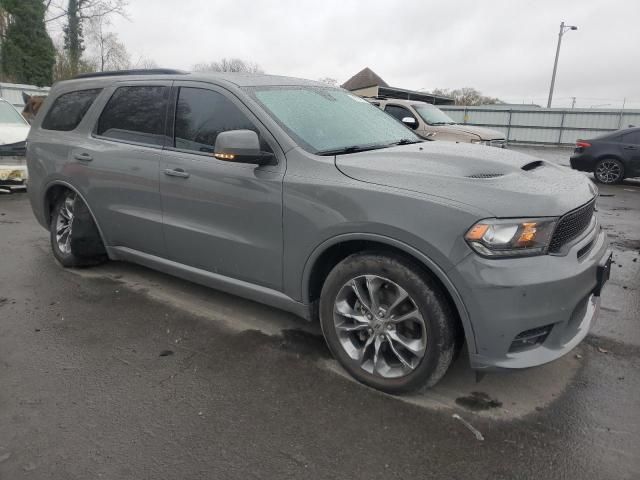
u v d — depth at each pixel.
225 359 3.28
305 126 3.33
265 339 3.55
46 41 30.23
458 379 3.06
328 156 3.07
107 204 4.25
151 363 3.22
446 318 2.62
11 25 29.41
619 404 2.83
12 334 3.59
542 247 2.47
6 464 2.33
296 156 3.08
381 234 2.67
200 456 2.40
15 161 8.59
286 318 3.89
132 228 4.11
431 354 2.67
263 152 3.12
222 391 2.92
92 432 2.56
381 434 2.56
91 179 4.32
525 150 26.31
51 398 2.84
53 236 4.92
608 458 2.40
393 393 2.88
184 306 4.09
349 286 2.93
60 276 4.73
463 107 31.55
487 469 2.33
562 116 29.31
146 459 2.38
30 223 6.84
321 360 3.27
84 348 3.41
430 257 2.53
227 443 2.49
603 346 3.51
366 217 2.70
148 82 4.02
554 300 2.48
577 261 2.61
